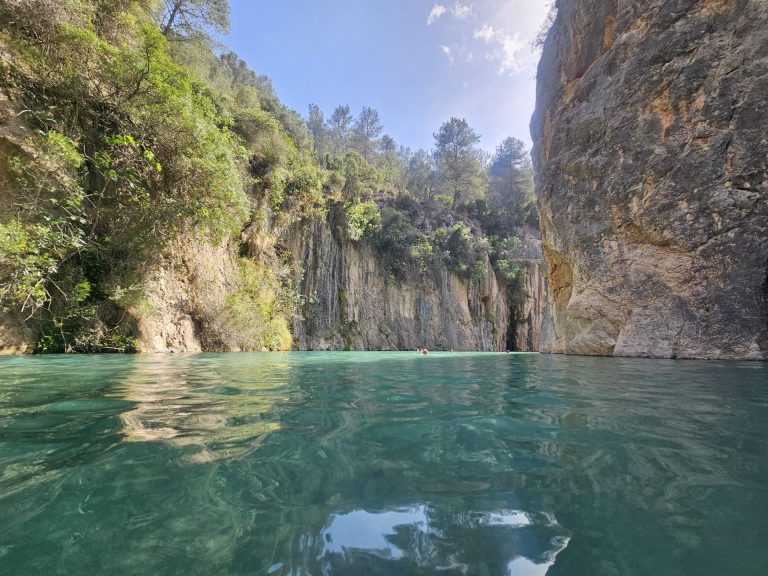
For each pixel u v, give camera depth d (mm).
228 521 1153
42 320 7637
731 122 6711
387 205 35312
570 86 10562
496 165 47531
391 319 28188
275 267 18906
